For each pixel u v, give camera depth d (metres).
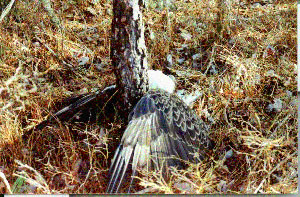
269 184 2.16
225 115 2.41
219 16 2.82
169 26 2.86
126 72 2.28
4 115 2.34
